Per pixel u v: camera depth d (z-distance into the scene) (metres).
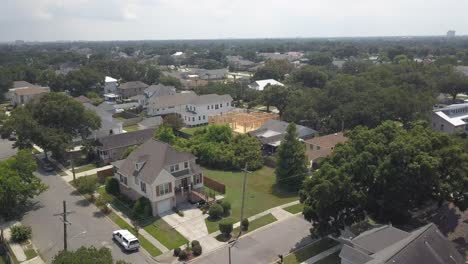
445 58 151.38
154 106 93.12
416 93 80.31
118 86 130.38
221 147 62.56
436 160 34.69
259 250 36.47
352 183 35.34
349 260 29.30
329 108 78.62
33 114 64.44
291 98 90.19
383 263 25.20
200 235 39.50
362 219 36.88
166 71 172.62
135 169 47.28
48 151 68.00
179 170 47.19
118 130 77.06
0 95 116.38
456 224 39.69
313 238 37.44
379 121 68.88
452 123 72.44
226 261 34.78
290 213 44.44
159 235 39.59
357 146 39.53
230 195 49.72
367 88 82.12
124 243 36.84
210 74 163.62
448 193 35.34
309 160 56.50
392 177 35.47
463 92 98.75
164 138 64.56
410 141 36.88
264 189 52.06
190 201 47.22
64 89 123.94
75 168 60.78
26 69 145.62
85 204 47.59
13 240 38.78
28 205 47.28
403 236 30.56
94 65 157.25
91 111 71.25
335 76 124.81
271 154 65.12
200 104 90.25
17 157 46.69
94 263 24.44
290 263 34.06
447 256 28.06
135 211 43.78
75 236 39.50
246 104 111.56
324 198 33.56
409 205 37.62
